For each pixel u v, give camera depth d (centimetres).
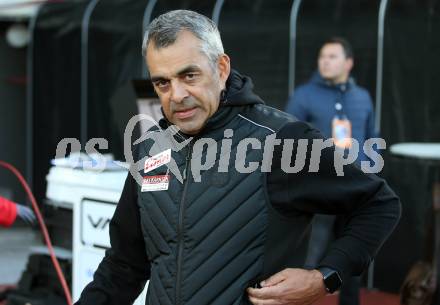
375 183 228
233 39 798
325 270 223
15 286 579
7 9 1002
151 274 240
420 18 671
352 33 712
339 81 585
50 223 477
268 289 218
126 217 252
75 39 956
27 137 1086
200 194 226
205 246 224
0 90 1127
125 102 430
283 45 762
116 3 922
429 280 505
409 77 679
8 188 1117
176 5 855
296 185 223
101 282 259
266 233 222
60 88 980
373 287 711
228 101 228
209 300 223
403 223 684
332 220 521
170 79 218
